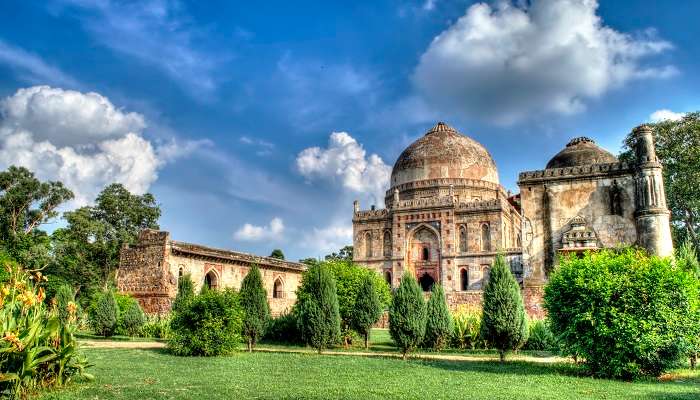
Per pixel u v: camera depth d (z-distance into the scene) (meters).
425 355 22.20
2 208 46.22
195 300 21.36
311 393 11.75
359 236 55.81
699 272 21.64
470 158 57.03
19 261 41.00
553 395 12.05
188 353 20.58
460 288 50.09
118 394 11.35
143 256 40.03
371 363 18.56
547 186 36.03
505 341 19.97
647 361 15.45
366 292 25.62
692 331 15.59
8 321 11.62
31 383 11.15
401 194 57.59
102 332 31.02
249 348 24.27
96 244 49.47
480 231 50.94
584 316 15.60
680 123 38.50
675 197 38.19
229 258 44.22
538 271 34.97
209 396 11.25
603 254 17.06
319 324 23.14
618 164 34.66
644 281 15.38
